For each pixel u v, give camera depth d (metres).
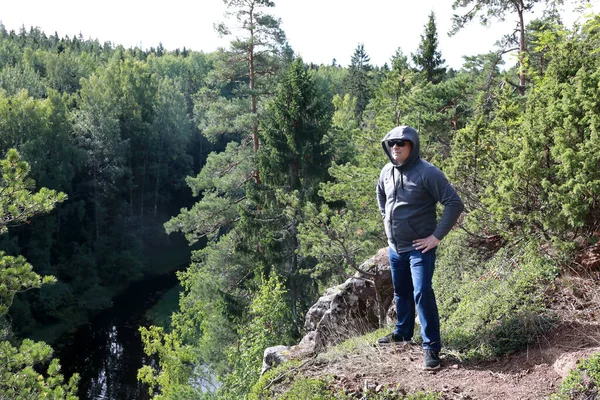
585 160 4.41
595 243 4.60
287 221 20.83
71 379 11.13
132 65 66.88
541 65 7.81
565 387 3.52
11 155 10.07
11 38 92.06
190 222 25.06
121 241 48.41
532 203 5.00
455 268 6.79
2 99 41.94
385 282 7.30
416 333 5.31
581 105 4.67
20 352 10.73
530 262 5.32
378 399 4.14
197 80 98.38
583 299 4.57
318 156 21.41
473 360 4.48
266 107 23.53
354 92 65.38
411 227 4.55
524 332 4.43
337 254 10.09
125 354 33.06
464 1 17.91
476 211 5.88
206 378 20.78
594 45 5.73
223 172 26.03
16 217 10.24
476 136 6.30
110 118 51.25
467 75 18.62
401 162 4.56
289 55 25.59
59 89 69.38
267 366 6.48
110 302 40.53
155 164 59.72
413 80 18.42
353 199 13.45
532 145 4.89
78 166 45.72
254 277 23.03
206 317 24.11
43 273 38.50
